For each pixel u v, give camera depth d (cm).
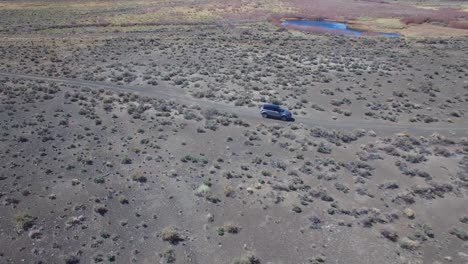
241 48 9194
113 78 6931
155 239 3162
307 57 8569
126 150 4481
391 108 6088
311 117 5666
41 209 3438
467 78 7462
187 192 3759
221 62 8069
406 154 4662
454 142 5050
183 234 3228
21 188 3706
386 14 13825
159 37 10256
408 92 6750
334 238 3244
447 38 10638
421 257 3080
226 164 4275
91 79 6888
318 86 6888
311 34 10925
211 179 3981
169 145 4641
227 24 12038
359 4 15750
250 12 13788
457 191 3972
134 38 10006
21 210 3412
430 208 3703
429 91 6788
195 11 13788
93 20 12212
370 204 3716
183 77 7125
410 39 10581
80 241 3105
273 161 4359
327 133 5100
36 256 2938
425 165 4462
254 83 6919
